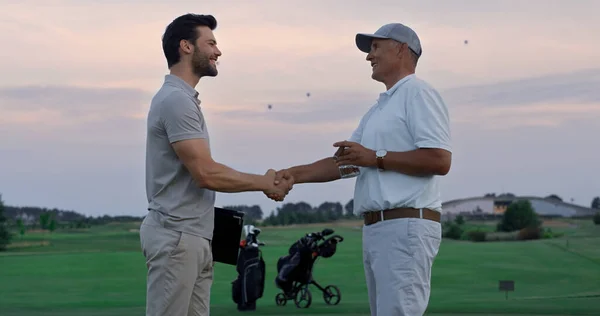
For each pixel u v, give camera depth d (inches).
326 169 210.8
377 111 202.5
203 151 187.6
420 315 191.5
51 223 1397.6
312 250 444.5
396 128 194.4
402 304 189.6
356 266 663.1
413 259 189.5
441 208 197.8
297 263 442.9
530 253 786.8
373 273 199.8
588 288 531.8
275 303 472.7
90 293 502.0
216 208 203.2
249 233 432.5
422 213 190.9
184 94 188.9
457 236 1304.1
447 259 720.3
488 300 453.1
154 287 192.4
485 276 598.2
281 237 1095.0
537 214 1612.9
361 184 199.2
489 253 781.9
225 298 494.6
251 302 425.4
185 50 192.7
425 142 188.2
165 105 187.5
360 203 198.7
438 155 188.1
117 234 1217.4
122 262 701.9
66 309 419.8
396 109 195.3
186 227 190.1
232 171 193.0
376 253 194.4
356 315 399.9
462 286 545.3
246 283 424.8
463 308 403.2
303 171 209.5
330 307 443.5
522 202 1567.4
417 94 192.1
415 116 190.7
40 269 646.5
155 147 191.6
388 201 190.5
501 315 382.6
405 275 189.9
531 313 388.5
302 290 452.4
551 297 469.1
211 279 203.6
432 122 189.5
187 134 186.5
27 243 1087.6
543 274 613.6
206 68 194.7
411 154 188.9
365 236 199.5
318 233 449.7
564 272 621.6
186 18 193.5
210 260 199.0
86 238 1147.9
